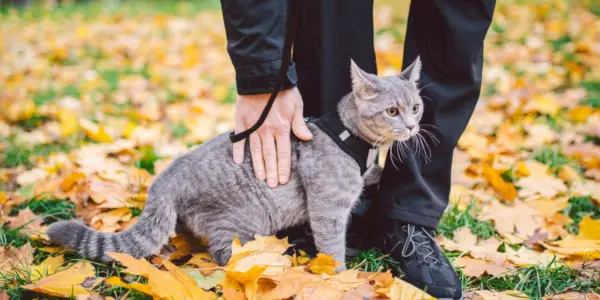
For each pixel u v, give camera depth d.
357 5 2.44
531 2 8.13
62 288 2.02
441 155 2.35
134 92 5.12
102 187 3.08
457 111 2.32
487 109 4.61
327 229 2.37
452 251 2.57
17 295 2.09
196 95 5.14
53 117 4.47
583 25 6.68
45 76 5.66
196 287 2.06
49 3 11.17
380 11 8.91
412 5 2.35
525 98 4.65
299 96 2.32
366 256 2.45
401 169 2.36
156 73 5.82
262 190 2.39
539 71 5.45
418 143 2.37
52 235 2.37
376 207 2.48
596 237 2.62
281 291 2.03
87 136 4.09
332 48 2.46
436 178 2.39
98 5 10.91
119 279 2.00
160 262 2.42
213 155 2.42
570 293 2.18
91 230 2.41
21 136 3.99
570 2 7.96
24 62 6.07
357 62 2.54
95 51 6.77
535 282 2.29
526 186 3.21
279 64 2.12
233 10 2.06
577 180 3.29
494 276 2.32
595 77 5.10
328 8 2.39
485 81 5.30
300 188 2.41
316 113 2.57
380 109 2.32
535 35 6.59
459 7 2.20
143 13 9.83
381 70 5.68
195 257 2.42
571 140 3.85
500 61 5.88
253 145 2.34
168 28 8.45
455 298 2.17
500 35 6.69
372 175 2.70
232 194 2.39
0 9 9.88
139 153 3.71
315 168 2.35
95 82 5.33
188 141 4.00
